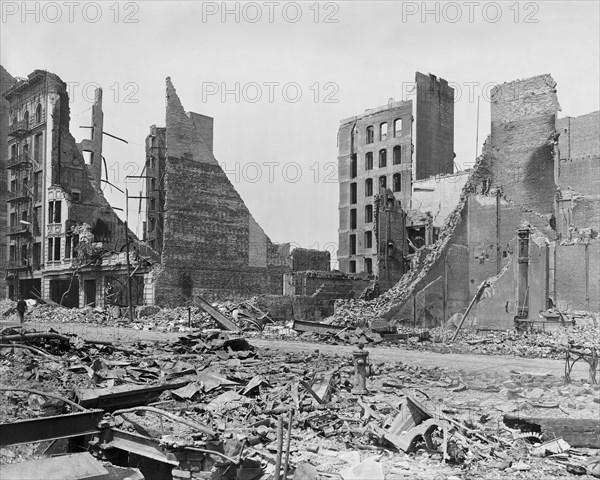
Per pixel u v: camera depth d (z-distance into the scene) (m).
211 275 48.47
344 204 68.12
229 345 22.09
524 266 33.69
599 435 9.87
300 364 18.62
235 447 8.05
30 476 6.24
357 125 67.50
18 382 13.27
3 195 60.44
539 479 8.08
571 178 42.66
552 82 44.81
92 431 8.11
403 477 8.05
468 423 10.49
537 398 12.91
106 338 26.70
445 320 37.06
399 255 45.03
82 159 57.81
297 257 57.41
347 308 36.06
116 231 56.75
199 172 48.88
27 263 56.69
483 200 40.09
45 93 56.84
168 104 47.56
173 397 12.92
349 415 11.46
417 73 61.28
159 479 7.82
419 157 60.59
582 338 27.84
